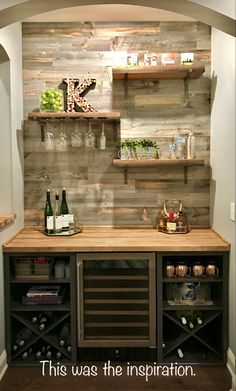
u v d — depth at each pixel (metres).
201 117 3.45
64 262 3.00
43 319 2.96
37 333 2.90
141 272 2.86
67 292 3.18
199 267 2.88
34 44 3.41
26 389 2.58
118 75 3.24
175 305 2.91
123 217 3.50
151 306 2.86
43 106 3.21
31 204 3.49
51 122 3.45
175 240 2.98
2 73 3.02
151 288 2.85
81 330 2.87
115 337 2.89
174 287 3.00
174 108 3.44
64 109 3.44
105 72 3.42
